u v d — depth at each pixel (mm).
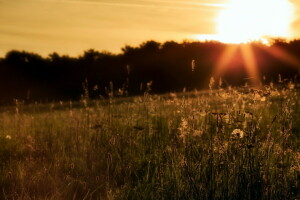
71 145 7285
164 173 5219
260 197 4520
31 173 5941
